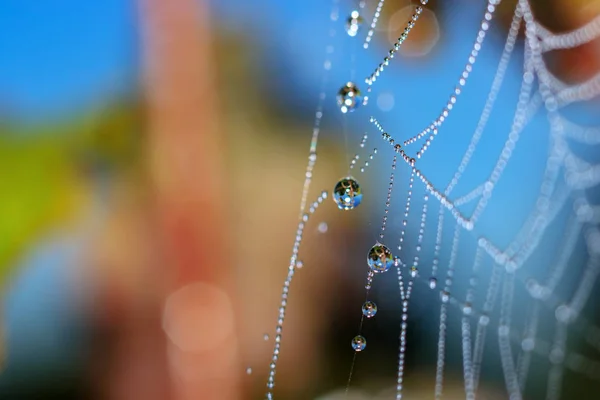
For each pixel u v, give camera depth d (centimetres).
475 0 15
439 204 15
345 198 13
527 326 16
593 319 16
